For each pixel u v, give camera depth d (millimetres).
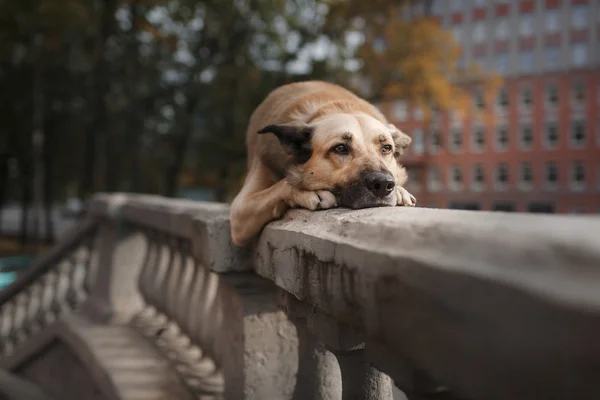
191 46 25797
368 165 2490
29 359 6848
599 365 804
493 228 1123
